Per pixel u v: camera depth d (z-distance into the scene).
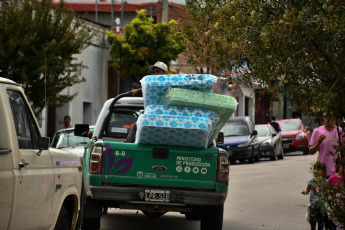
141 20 69.06
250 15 13.23
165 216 24.91
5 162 11.68
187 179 18.09
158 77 17.95
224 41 13.45
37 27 40.91
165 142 17.97
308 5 13.09
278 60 13.35
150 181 18.02
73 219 15.65
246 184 35.12
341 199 14.57
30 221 12.65
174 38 14.23
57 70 40.72
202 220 19.30
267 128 61.41
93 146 18.05
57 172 14.08
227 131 56.56
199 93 17.83
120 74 70.31
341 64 13.49
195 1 13.89
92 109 67.12
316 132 21.61
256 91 13.85
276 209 25.89
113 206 18.95
